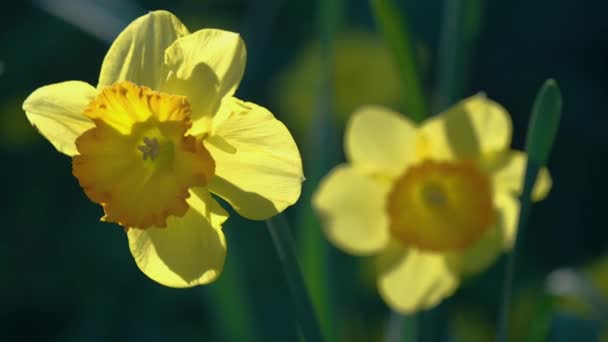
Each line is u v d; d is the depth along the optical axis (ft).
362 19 5.10
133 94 2.86
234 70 2.86
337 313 3.54
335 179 3.39
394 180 3.39
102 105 2.88
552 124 2.92
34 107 2.91
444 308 3.34
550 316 3.38
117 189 2.91
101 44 5.28
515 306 4.53
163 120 2.89
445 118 3.29
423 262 3.38
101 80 2.89
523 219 2.96
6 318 4.88
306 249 3.32
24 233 4.99
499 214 3.36
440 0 5.43
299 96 4.59
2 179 5.11
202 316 4.60
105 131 2.90
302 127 4.58
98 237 4.90
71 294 4.89
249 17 4.08
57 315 4.90
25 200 5.08
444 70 3.29
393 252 3.40
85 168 2.90
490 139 3.32
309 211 3.34
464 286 4.61
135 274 4.77
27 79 5.24
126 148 2.93
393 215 3.35
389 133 3.36
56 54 5.25
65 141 2.92
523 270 5.10
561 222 5.38
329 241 3.40
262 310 4.50
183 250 2.90
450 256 3.37
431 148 3.36
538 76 5.70
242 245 4.49
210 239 2.90
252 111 2.86
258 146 2.87
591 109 5.58
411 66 3.24
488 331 4.54
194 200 2.90
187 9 5.22
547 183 3.26
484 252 3.37
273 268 4.56
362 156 3.38
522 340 4.48
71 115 2.92
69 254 4.90
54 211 5.07
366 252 3.41
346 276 3.99
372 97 4.59
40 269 4.93
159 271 2.90
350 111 4.57
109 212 2.90
